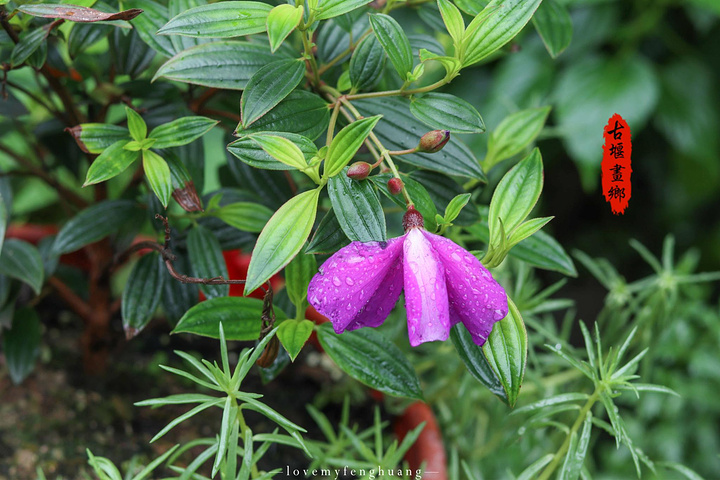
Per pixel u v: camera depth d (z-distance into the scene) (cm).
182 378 65
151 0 51
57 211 80
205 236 53
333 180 45
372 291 44
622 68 113
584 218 137
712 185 125
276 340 49
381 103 49
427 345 63
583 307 120
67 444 59
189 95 55
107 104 56
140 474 47
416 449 57
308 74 49
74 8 45
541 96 113
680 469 50
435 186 50
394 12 105
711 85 121
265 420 62
